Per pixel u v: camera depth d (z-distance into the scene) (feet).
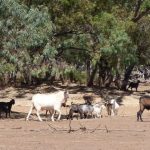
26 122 122.31
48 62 157.58
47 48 141.59
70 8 167.73
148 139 89.56
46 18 139.95
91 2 175.52
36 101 125.90
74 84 247.09
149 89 284.82
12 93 210.38
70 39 180.96
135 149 77.92
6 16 131.75
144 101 124.26
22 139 88.28
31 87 224.12
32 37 133.39
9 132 99.09
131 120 126.62
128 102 200.95
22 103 191.31
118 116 146.20
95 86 238.27
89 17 171.63
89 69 249.55
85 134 96.12
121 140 87.92
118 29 184.85
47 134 95.91
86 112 137.69
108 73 241.55
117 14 193.67
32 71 149.59
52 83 238.48
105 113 162.30
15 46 132.98
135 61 215.31
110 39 183.52
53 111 127.95
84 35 179.11
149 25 226.17
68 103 191.52
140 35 226.58
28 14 134.10
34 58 143.95
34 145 81.00
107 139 89.10
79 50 199.21
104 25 178.19
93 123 117.80
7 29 131.64
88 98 194.90
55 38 173.78
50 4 163.73
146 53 235.81
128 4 215.10
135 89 273.13
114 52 189.06
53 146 79.97
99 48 185.06
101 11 183.52
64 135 94.48
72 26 171.73
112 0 193.26
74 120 128.67
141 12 219.41
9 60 135.03
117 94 216.13
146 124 115.44
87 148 77.97
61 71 177.99
